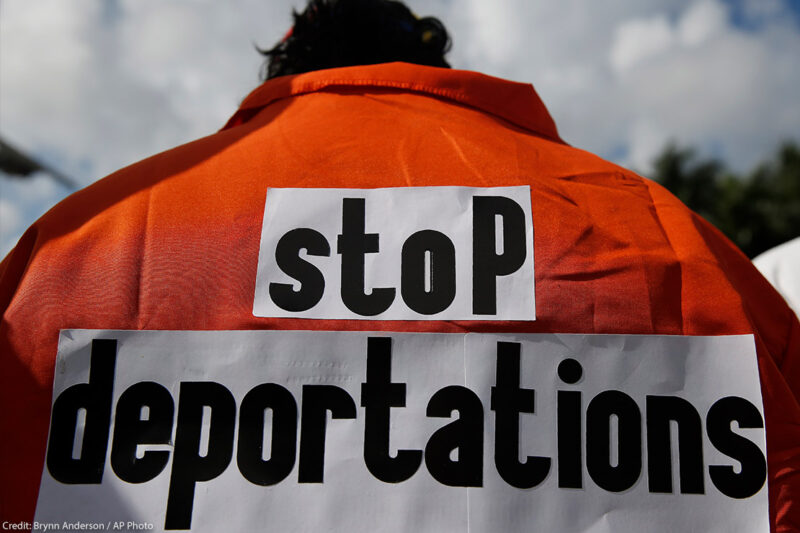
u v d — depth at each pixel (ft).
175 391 2.42
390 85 3.12
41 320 2.47
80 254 2.56
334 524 2.33
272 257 2.56
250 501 2.34
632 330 2.52
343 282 2.55
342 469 2.37
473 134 2.92
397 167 2.77
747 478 2.41
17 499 2.33
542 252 2.60
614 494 2.39
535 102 3.29
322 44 3.83
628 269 2.59
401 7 3.93
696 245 2.68
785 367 2.74
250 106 3.36
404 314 2.52
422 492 2.36
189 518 2.33
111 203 2.69
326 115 3.00
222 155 2.83
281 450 2.38
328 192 2.69
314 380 2.44
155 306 2.49
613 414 2.44
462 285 2.56
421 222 2.64
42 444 2.37
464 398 2.44
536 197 2.71
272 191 2.69
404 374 2.45
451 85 3.12
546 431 2.42
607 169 2.90
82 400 2.40
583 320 2.52
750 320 2.58
